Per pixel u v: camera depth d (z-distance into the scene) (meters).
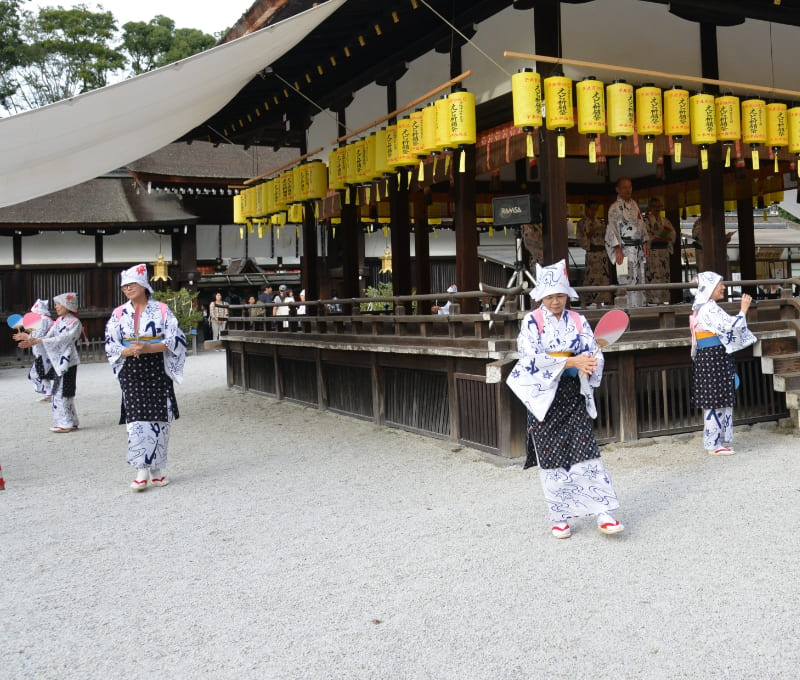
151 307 6.16
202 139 13.19
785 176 11.43
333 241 13.60
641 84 7.55
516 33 7.43
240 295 29.31
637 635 3.12
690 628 3.16
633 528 4.55
